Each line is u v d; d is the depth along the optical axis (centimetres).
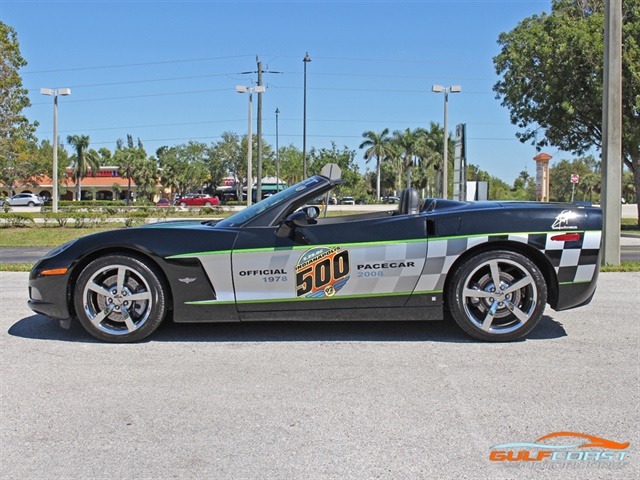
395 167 7256
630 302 583
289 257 429
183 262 428
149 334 440
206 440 278
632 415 303
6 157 2828
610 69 824
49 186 7838
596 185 6419
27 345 437
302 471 247
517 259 424
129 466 253
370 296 431
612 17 820
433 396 331
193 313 433
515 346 429
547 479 240
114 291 436
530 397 328
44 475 245
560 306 435
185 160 7844
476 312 440
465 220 429
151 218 3005
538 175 2709
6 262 1241
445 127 2973
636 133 2136
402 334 464
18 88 2753
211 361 398
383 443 273
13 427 293
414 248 427
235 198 8062
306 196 448
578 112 2297
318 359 401
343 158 6488
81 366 388
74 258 431
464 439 276
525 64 2328
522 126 2555
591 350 418
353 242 429
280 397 331
